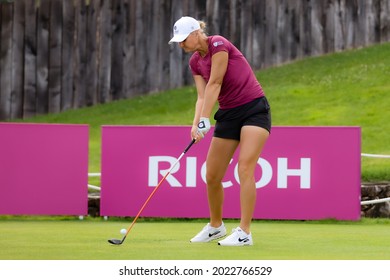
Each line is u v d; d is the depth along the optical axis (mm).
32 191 34312
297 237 26016
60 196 34406
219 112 22875
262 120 22531
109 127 34375
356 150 33344
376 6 53969
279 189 33594
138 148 34250
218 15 54188
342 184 33438
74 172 34438
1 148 34188
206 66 22688
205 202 33906
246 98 22422
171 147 34062
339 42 54469
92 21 55219
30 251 21219
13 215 35969
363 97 50281
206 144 33781
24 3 55688
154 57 54938
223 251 21266
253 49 54219
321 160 33469
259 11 54062
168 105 53156
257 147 22484
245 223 22750
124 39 55031
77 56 55344
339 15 54188
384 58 53656
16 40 55688
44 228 29750
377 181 38000
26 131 34281
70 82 55500
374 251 21719
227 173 33562
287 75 54156
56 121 53781
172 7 54562
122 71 55094
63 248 21953
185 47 22500
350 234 27375
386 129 45719
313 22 54250
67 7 55500
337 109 49219
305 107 49906
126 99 55219
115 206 34344
